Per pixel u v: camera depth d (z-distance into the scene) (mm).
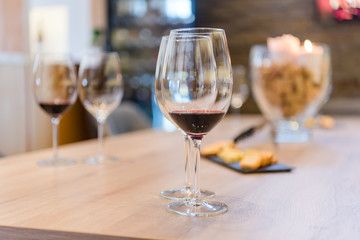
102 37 4332
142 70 4566
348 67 4207
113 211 622
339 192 732
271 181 823
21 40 3547
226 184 800
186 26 4531
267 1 4379
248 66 4469
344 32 4199
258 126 1389
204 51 617
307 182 813
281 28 4371
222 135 1610
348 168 951
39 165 1007
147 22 4520
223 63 627
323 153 1168
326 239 502
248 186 782
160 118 4570
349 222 565
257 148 1282
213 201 674
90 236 526
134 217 591
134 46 4562
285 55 1460
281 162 1035
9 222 571
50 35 4422
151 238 505
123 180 842
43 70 1014
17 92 3445
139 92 4590
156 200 685
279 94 1481
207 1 4516
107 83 1040
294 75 1466
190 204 642
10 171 935
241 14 4453
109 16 4578
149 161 1057
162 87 635
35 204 663
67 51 4457
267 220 576
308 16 4281
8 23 3443
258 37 4438
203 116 617
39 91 1009
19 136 3461
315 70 1465
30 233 550
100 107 1056
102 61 1034
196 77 612
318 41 4273
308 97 1479
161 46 684
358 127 1853
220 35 631
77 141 3100
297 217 589
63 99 1021
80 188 772
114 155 1152
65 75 1022
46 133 3682
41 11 4379
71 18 4434
